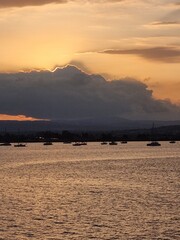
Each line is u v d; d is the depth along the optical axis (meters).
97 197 98.06
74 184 125.50
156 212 79.81
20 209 83.69
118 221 72.62
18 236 63.50
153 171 168.88
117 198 96.25
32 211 81.56
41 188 116.81
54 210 82.50
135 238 62.31
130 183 127.06
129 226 69.19
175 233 64.81
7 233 65.12
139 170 173.62
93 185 122.31
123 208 83.94
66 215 77.69
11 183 129.62
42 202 91.94
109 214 78.31
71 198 97.19
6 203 90.94
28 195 102.81
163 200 93.12
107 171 168.75
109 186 119.50
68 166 199.00
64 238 62.50
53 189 114.25
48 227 68.69
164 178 141.88
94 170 174.25
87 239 61.94
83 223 71.31
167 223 71.00
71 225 69.94
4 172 169.62
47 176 150.62
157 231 66.00
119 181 132.62
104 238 62.38
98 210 82.12
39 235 64.00
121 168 184.25
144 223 71.12
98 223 71.31
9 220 73.69
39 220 73.62
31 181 134.75
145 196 99.12
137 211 80.81
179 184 124.38
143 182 129.75
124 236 63.34
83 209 83.31
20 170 179.00
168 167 190.38
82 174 156.62
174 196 99.12
